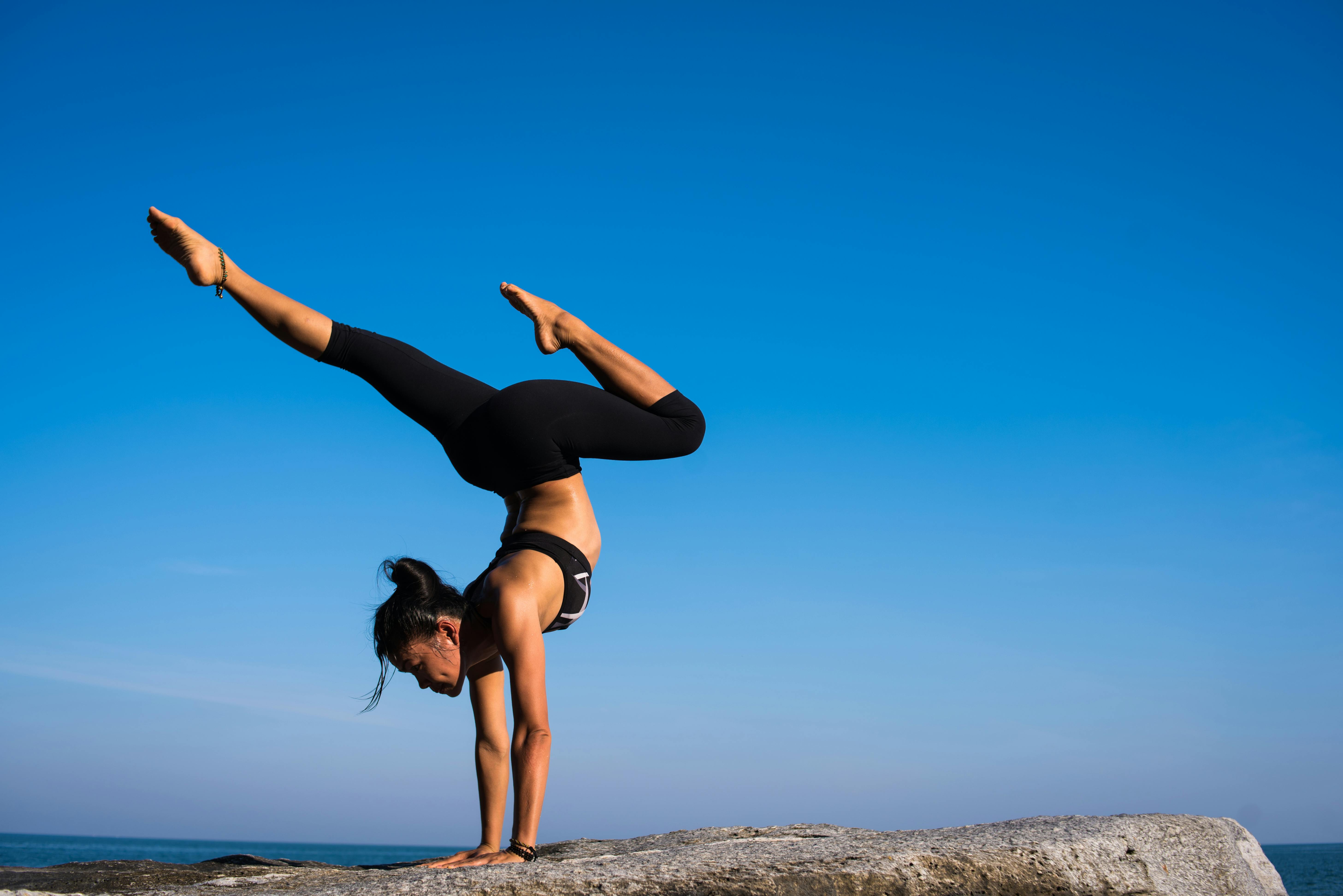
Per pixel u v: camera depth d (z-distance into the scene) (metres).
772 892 2.16
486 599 2.97
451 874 2.20
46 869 3.34
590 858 2.42
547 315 3.64
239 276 3.49
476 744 3.23
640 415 3.43
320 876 3.02
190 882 3.04
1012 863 2.35
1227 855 2.80
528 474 3.28
